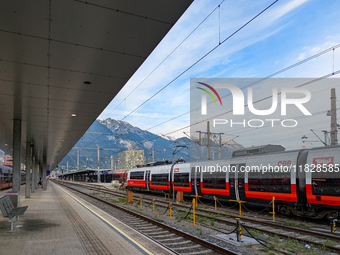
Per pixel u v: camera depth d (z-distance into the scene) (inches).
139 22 275.1
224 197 698.2
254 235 371.9
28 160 945.5
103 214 496.4
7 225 388.2
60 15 260.7
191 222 476.1
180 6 252.5
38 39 301.0
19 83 437.4
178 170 928.9
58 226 379.9
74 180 3914.9
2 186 1445.6
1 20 264.7
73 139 1109.1
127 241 296.2
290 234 379.6
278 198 546.0
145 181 1213.1
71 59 352.2
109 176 2527.1
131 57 348.2
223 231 403.2
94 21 270.7
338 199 436.5
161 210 644.1
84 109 609.6
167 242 333.1
